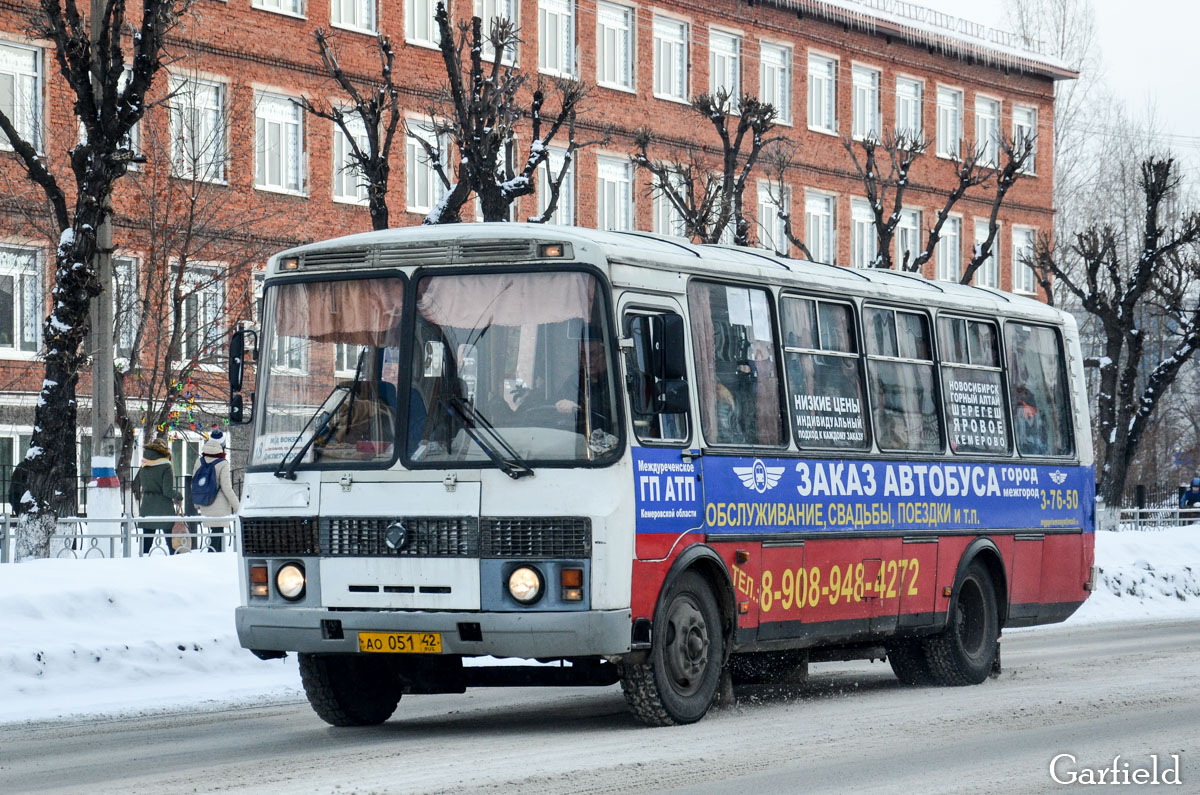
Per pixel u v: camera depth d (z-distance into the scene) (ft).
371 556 35.99
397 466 36.01
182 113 109.09
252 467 37.58
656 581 36.65
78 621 51.19
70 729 39.19
